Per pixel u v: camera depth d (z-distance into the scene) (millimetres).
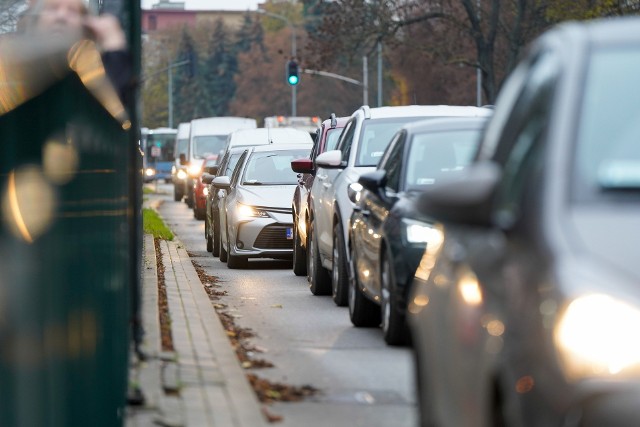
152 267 42406
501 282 11570
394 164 29500
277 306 35625
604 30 12789
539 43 13805
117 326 16172
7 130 11086
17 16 10906
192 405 19219
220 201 55594
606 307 10008
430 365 14711
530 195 11281
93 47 11523
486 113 36375
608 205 10953
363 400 20922
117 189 16422
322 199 37625
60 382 12695
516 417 10562
